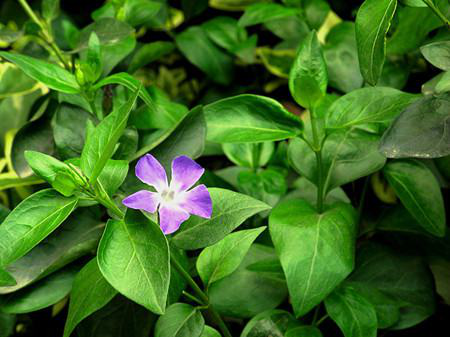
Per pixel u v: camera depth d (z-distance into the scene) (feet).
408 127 0.87
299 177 1.31
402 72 1.35
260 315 1.03
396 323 1.08
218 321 0.97
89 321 1.05
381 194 1.30
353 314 0.99
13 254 0.77
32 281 0.99
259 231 0.96
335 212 1.03
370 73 0.88
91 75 1.02
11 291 0.96
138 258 0.77
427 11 1.22
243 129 1.01
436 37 1.26
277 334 0.99
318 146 1.01
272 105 1.00
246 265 1.10
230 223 0.85
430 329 1.22
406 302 1.07
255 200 0.86
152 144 1.01
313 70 0.98
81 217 1.03
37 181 1.14
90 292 0.88
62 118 1.05
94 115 1.07
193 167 0.81
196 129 1.01
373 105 1.00
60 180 0.78
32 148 1.16
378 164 1.07
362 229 1.24
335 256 0.97
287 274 0.95
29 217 0.79
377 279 1.13
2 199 1.32
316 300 0.94
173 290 0.96
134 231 0.79
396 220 1.19
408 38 1.28
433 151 0.84
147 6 1.30
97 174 0.77
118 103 1.25
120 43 1.25
